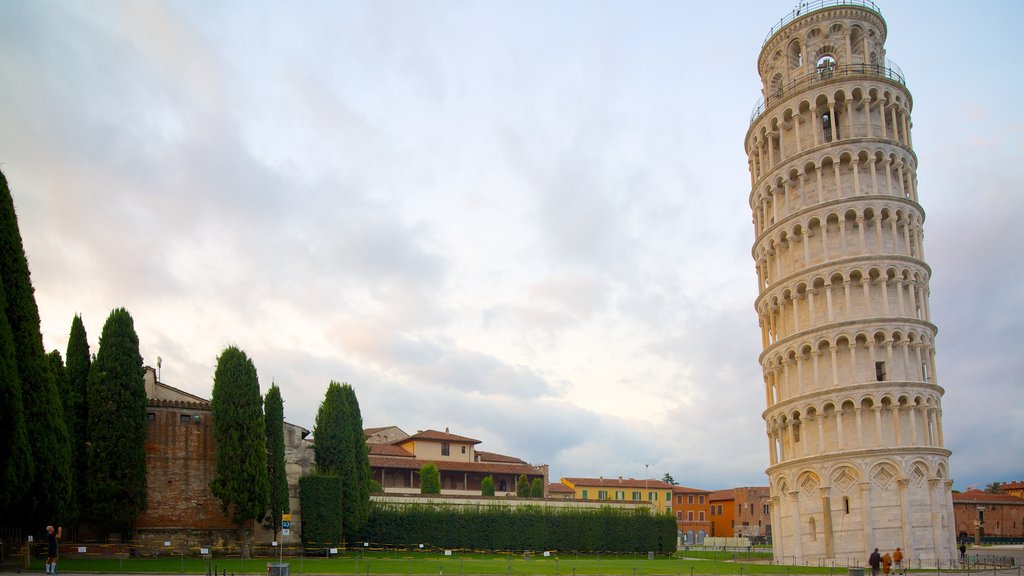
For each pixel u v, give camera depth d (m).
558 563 75.62
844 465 78.25
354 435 87.38
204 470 74.56
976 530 147.75
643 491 171.75
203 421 75.56
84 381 70.19
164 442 73.69
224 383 73.12
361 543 86.19
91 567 54.38
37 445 55.38
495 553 92.88
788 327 87.44
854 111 86.31
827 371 81.75
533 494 117.00
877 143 84.56
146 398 71.25
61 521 59.41
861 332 80.25
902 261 81.88
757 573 67.19
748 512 175.88
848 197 83.25
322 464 84.25
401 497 92.75
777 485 86.31
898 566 69.69
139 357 71.06
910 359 80.50
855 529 76.88
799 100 88.06
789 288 86.19
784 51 93.25
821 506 79.50
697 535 175.50
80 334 71.31
